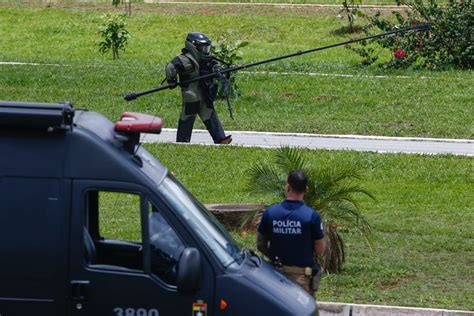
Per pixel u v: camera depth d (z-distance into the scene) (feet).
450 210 171.53
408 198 178.81
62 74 315.99
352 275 133.49
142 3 492.13
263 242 100.53
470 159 209.56
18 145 81.41
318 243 98.99
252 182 136.56
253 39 427.33
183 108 213.46
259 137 237.04
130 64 346.95
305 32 433.48
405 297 124.88
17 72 318.45
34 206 80.74
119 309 80.79
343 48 402.93
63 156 81.30
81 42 424.05
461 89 289.12
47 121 80.38
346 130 246.27
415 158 208.54
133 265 84.58
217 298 81.51
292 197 99.45
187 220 82.64
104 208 132.77
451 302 122.93
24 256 80.48
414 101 276.62
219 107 272.72
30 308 80.69
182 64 207.62
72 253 80.43
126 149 83.46
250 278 82.43
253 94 287.28
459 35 322.55
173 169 194.29
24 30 445.78
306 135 240.32
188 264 78.79
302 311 82.17
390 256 143.74
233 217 149.59
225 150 208.64
